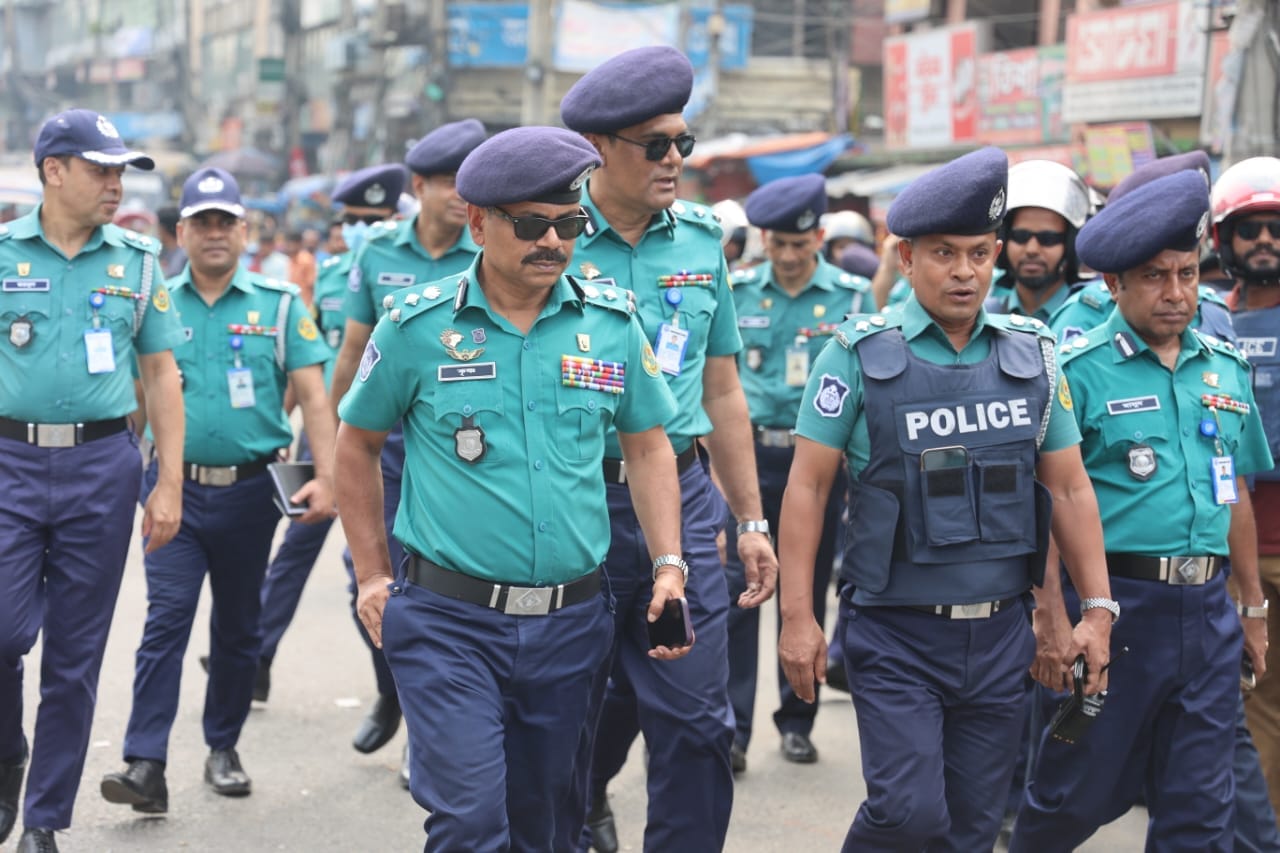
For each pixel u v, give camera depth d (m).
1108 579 5.88
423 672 5.23
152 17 72.75
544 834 5.56
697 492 6.53
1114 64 24.20
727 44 43.94
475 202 5.14
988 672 5.69
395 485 8.13
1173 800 6.12
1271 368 7.45
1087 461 6.29
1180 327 6.21
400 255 8.66
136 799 7.76
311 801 8.26
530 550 5.27
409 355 5.32
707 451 6.94
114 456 7.12
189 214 8.19
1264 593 7.45
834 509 9.71
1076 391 6.31
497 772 5.12
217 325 8.30
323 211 46.56
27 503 6.94
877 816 5.53
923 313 5.78
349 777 8.68
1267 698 7.45
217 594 8.33
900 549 5.66
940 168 5.71
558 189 5.09
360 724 9.70
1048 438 5.83
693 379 6.55
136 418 8.66
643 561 6.27
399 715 9.01
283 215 47.69
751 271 10.55
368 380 5.38
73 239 7.14
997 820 5.79
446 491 5.29
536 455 5.30
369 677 10.80
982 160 5.61
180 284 8.37
